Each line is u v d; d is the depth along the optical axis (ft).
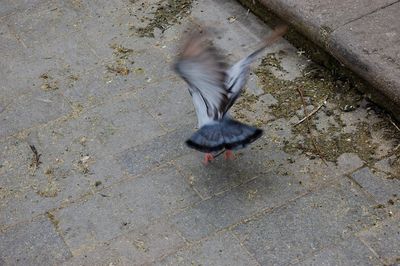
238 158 7.86
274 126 8.14
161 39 9.29
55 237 7.39
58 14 9.80
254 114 8.28
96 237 7.36
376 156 7.77
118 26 9.53
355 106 8.25
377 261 6.99
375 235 7.17
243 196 7.55
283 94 8.46
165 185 7.71
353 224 7.26
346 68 8.42
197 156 7.93
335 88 8.45
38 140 8.25
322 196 7.49
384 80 7.88
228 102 6.90
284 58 8.87
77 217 7.52
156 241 7.28
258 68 8.77
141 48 9.20
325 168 7.72
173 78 8.77
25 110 8.59
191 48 6.34
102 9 9.80
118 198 7.64
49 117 8.49
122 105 8.53
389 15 8.46
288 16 8.84
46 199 7.70
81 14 9.77
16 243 7.38
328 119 8.16
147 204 7.57
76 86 8.80
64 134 8.29
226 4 9.68
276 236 7.23
